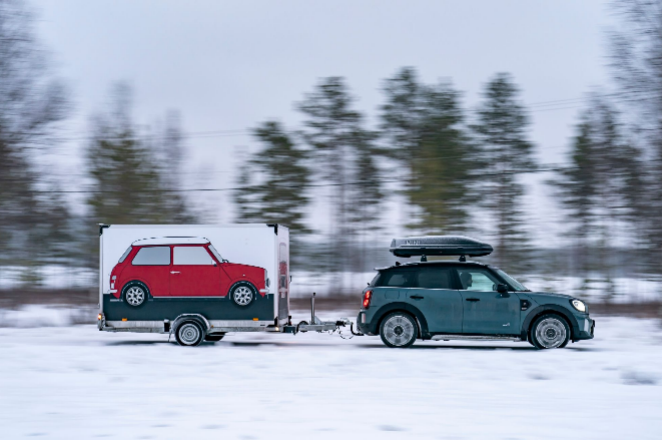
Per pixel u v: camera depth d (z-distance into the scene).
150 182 31.70
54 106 26.61
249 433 6.70
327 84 33.53
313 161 33.88
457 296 13.85
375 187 33.50
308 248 34.62
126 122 31.69
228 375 10.42
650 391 9.09
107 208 30.59
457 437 6.56
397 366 11.31
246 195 33.19
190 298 14.34
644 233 30.12
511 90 32.75
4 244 28.34
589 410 7.85
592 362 11.62
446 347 14.55
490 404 8.19
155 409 7.87
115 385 9.53
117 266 14.41
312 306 14.73
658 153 21.83
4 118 25.95
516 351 13.37
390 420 7.29
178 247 14.43
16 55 25.92
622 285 32.25
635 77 21.47
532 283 32.22
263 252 14.38
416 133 32.47
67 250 31.36
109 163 31.25
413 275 14.19
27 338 16.64
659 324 19.91
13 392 8.99
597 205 33.22
